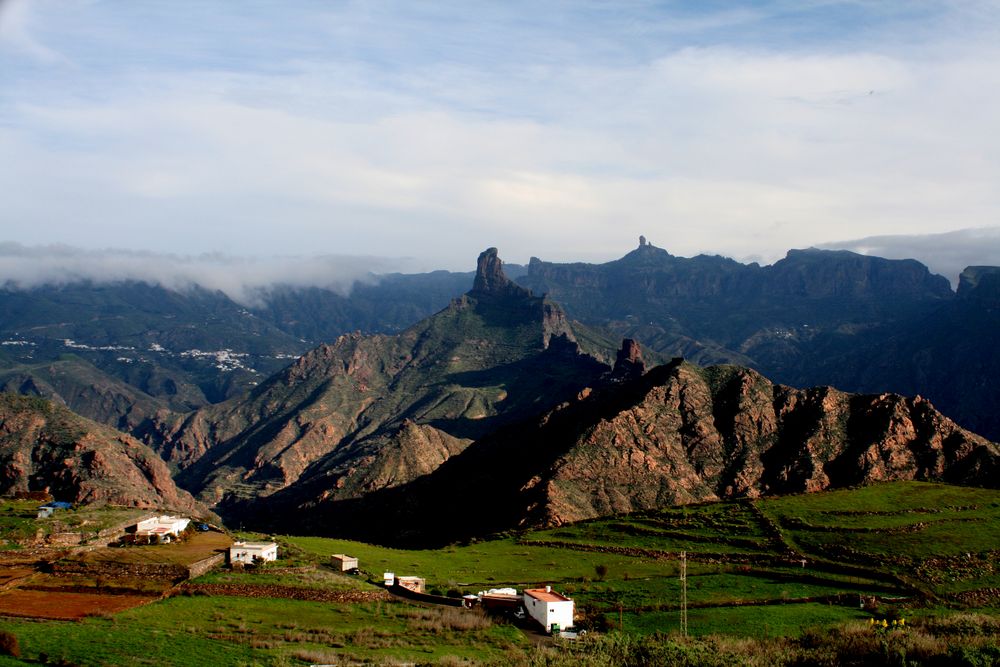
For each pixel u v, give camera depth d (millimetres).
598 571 134375
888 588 124875
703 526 164375
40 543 121438
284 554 131125
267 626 93500
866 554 138750
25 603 97062
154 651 79938
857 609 114000
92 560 113375
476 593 117500
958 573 128625
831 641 83688
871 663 73750
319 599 107312
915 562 133625
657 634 93875
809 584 127938
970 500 167750
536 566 143500
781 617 109000
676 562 143875
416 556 154500
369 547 167125
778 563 140125
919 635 80750
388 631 95438
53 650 77938
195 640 85062
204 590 106062
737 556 145625
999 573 128625
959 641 76375
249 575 113125
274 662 78500
